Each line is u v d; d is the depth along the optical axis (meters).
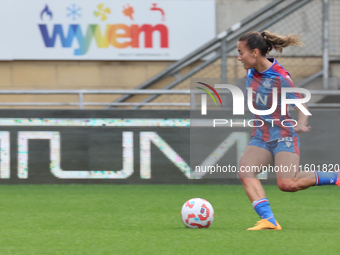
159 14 31.67
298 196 21.12
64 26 31.61
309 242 10.88
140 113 24.22
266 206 12.45
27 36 31.61
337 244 10.67
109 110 24.17
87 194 21.47
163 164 24.31
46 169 24.20
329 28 31.45
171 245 10.63
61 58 31.70
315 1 31.52
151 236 11.83
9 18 31.45
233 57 30.02
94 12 31.58
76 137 24.22
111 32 31.70
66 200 19.77
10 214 16.36
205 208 13.12
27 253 10.05
